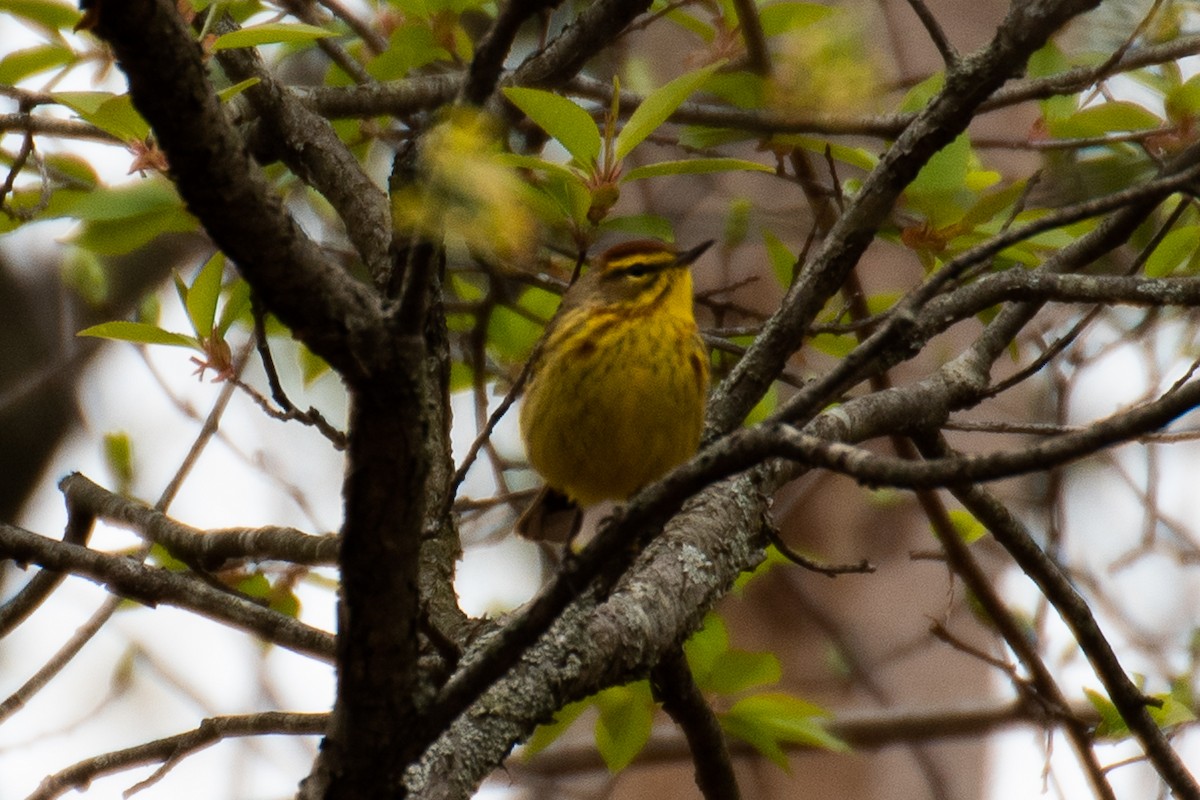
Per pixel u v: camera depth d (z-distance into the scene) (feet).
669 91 27.91
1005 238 21.12
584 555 19.88
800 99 21.65
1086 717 44.75
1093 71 33.71
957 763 54.49
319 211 48.29
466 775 25.18
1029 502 51.26
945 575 54.29
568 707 37.29
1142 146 35.96
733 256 53.83
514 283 47.91
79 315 58.70
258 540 34.71
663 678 32.81
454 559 33.35
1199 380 17.57
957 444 54.08
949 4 49.52
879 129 34.71
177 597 32.24
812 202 39.81
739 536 30.91
